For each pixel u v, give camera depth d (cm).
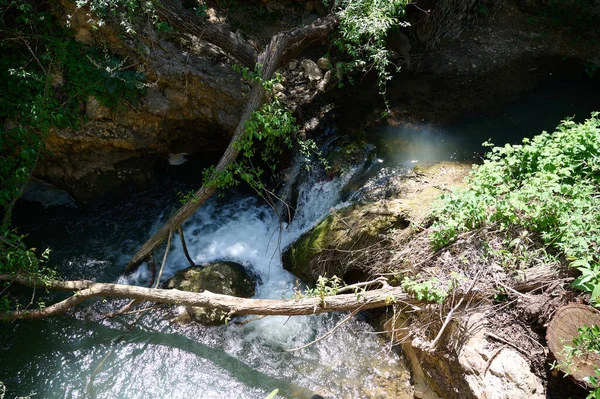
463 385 452
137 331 597
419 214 585
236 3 875
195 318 604
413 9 891
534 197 521
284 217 729
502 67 902
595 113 590
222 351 579
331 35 762
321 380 546
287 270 661
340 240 605
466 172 672
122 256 690
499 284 478
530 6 969
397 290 502
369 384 538
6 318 570
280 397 531
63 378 548
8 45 652
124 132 705
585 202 494
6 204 633
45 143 679
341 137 741
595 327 388
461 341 464
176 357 571
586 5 967
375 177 680
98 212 749
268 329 600
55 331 593
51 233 715
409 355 541
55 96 661
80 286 573
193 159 809
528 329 454
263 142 745
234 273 638
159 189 781
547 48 938
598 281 418
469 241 520
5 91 645
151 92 691
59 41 654
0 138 645
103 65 661
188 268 640
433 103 813
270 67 642
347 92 820
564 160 546
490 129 763
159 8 663
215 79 709
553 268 471
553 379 425
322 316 609
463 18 936
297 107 784
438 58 901
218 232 726
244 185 788
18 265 577
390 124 766
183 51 716
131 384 545
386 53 734
